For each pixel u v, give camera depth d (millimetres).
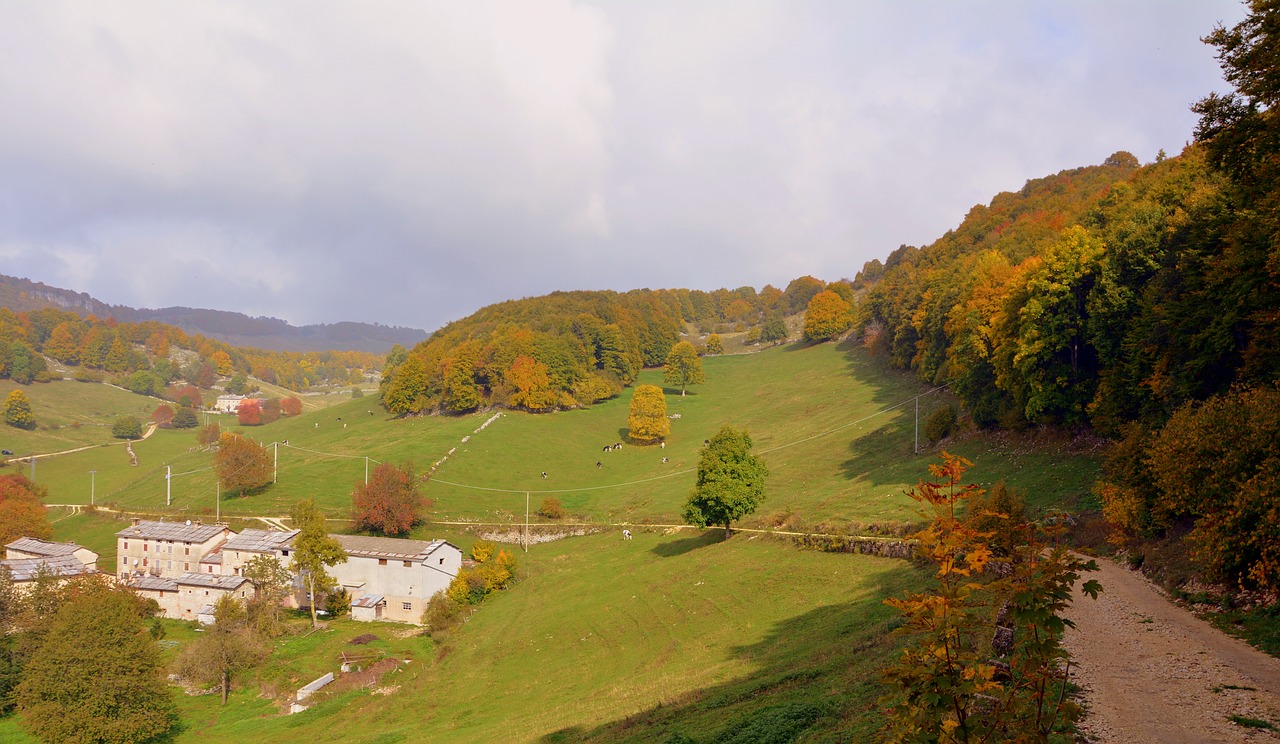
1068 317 62312
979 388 82938
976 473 66812
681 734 27891
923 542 10758
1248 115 26219
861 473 86188
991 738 11242
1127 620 25625
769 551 65000
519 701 46969
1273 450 26266
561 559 87500
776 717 25906
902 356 147875
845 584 51156
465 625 69688
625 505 106812
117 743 48938
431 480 123250
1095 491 40250
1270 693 18000
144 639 54156
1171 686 18953
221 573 86375
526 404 167250
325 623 75188
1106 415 56188
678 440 149125
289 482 122875
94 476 162625
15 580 72500
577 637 56938
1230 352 42438
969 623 10109
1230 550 25719
